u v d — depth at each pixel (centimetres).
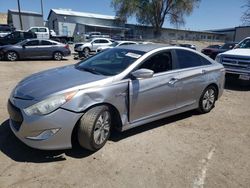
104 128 389
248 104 697
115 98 389
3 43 2019
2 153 370
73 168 342
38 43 1708
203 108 570
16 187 301
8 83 854
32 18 4544
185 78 495
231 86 945
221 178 338
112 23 5622
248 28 3784
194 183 325
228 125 525
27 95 359
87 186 309
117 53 476
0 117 504
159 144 421
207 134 473
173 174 341
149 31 5328
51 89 358
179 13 4947
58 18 5078
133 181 322
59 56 1792
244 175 347
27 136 343
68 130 349
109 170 342
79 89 358
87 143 366
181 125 509
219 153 403
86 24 5072
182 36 6125
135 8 4856
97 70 434
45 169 338
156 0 4831
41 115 336
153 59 454
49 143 343
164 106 471
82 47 2073
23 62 1562
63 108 343
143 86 423
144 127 485
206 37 6525
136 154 385
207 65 561
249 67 855
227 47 1809
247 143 445
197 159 382
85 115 361
